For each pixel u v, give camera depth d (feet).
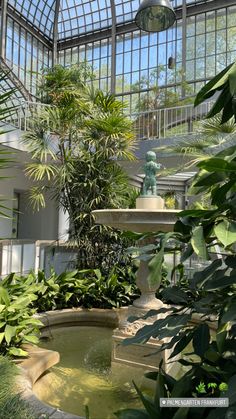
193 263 11.22
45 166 15.47
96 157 15.79
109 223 8.32
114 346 8.52
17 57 31.73
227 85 2.85
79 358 9.17
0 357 6.64
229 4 30.19
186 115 23.36
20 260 18.69
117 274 14.51
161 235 3.34
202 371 3.39
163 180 27.12
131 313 8.87
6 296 8.04
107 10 34.83
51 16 35.81
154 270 2.71
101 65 35.47
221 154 3.05
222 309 2.99
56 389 7.18
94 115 16.28
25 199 28.22
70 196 16.15
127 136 16.17
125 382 7.57
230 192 3.11
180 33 32.24
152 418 3.16
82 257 16.22
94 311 12.57
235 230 2.47
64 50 37.17
